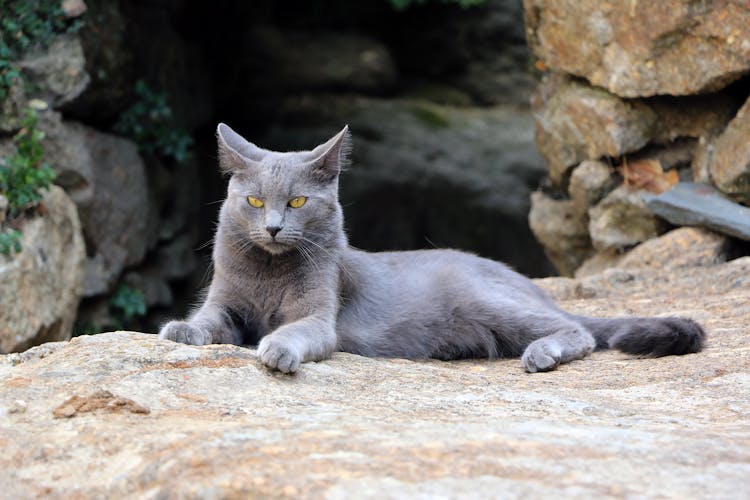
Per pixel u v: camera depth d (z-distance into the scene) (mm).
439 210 15156
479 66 17609
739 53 7656
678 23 7836
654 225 8430
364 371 4586
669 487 2926
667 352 5266
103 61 10570
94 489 3168
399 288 5609
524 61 17500
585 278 7664
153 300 11539
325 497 2807
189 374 4145
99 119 10898
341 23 17344
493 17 17375
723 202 7992
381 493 2818
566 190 9523
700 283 7262
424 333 5531
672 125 8453
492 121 16750
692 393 4430
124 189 10828
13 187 8922
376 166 15445
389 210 15141
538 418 3906
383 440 3309
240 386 4109
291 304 5133
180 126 12531
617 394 4445
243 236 5176
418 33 17484
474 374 4824
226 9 14750
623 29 8180
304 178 5105
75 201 10094
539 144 9500
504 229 15055
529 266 14969
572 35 8570
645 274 7668
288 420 3656
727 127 8031
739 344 5355
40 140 9656
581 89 8828
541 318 5449
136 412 3783
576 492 2854
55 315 9016
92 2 10484
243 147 5402
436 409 4016
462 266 5809
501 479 2941
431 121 16531
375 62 16812
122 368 4180
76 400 3826
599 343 5621
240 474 2986
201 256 13297
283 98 16094
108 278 10469
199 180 13367
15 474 3336
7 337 8383
